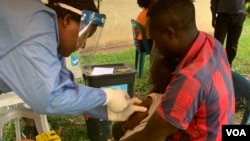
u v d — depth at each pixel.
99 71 2.64
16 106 2.18
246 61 4.97
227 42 4.18
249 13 8.02
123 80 2.64
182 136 1.17
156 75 1.37
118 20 5.90
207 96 1.04
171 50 1.10
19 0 1.10
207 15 7.02
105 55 5.11
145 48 3.84
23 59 1.03
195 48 1.08
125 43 5.99
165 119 1.04
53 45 1.10
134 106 1.36
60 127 2.93
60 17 1.14
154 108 1.32
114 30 5.89
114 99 1.28
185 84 1.02
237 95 1.96
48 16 1.11
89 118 2.70
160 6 1.05
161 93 1.38
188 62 1.09
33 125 2.53
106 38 5.79
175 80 1.05
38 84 1.03
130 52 5.41
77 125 3.06
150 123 1.10
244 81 1.90
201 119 1.10
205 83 1.02
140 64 4.09
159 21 1.04
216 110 1.08
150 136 1.10
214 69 1.07
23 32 1.04
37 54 1.03
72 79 1.35
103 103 1.25
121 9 5.91
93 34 1.39
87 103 1.18
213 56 1.10
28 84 1.04
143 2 3.62
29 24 1.05
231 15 3.87
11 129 2.83
